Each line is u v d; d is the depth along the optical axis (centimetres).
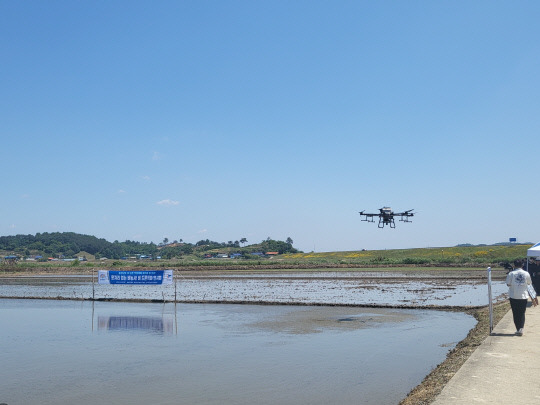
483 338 1440
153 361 1479
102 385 1216
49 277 7119
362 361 1444
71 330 2097
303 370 1343
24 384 1235
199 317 2462
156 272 3262
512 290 1437
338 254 14350
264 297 3503
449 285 4338
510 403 821
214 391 1149
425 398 897
